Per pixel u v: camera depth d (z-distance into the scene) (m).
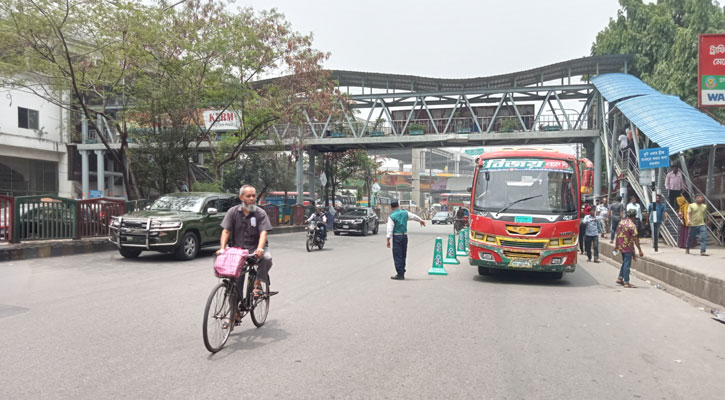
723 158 18.78
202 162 37.91
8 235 12.84
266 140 29.48
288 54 23.41
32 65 16.61
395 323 6.66
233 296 5.59
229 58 20.09
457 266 13.77
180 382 4.28
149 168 20.02
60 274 10.66
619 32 31.00
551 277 11.93
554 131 29.47
